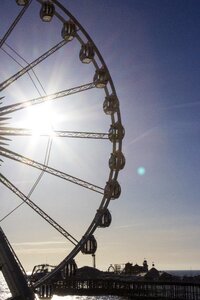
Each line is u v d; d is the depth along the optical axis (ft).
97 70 135.13
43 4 131.23
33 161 116.67
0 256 81.51
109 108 136.26
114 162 134.41
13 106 111.96
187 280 281.95
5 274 81.41
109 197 131.03
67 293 323.37
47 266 120.06
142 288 296.10
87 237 126.62
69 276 121.90
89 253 125.80
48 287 118.01
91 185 129.59
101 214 129.80
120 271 369.71
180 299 272.10
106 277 345.92
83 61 134.62
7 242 82.89
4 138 111.34
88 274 359.66
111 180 133.28
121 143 135.95
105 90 136.77
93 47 133.49
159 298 283.38
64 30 130.52
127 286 305.32
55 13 131.44
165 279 293.84
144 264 367.86
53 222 118.01
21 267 82.02
